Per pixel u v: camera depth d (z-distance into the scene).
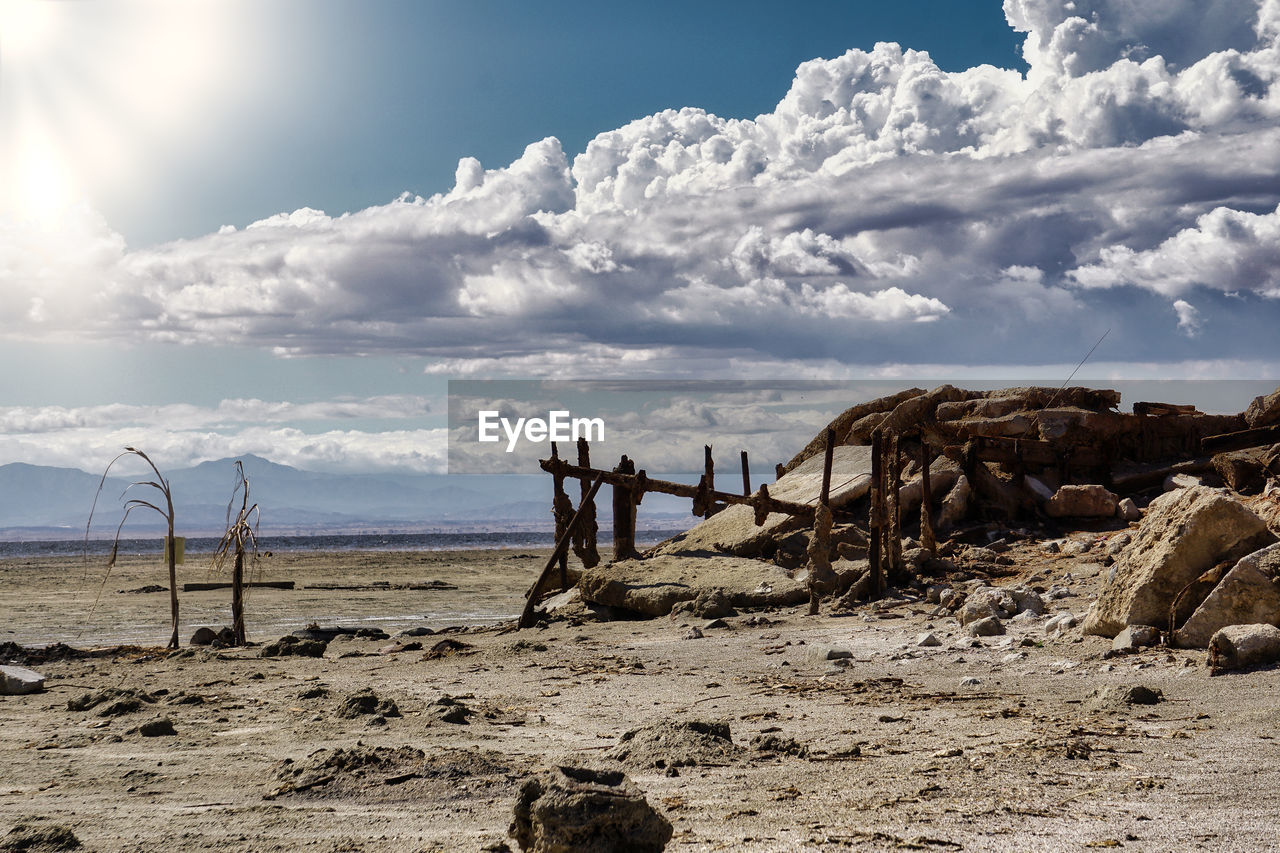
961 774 6.85
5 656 17.62
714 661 14.50
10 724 10.33
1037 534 23.89
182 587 43.22
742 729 9.24
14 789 7.16
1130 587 13.37
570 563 57.44
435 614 31.48
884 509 21.47
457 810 6.39
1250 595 11.95
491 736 9.11
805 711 10.14
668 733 8.12
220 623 28.55
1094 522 24.02
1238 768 6.75
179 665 15.98
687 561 23.39
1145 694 9.58
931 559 21.80
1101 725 8.52
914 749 7.96
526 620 21.66
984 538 24.31
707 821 5.82
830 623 17.91
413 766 7.45
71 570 62.25
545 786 4.80
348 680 13.62
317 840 5.62
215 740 9.10
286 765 7.58
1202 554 12.83
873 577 20.47
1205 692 9.89
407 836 5.71
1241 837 5.15
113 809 6.49
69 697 12.41
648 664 14.51
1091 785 6.45
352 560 77.88
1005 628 15.05
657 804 6.26
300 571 60.50
